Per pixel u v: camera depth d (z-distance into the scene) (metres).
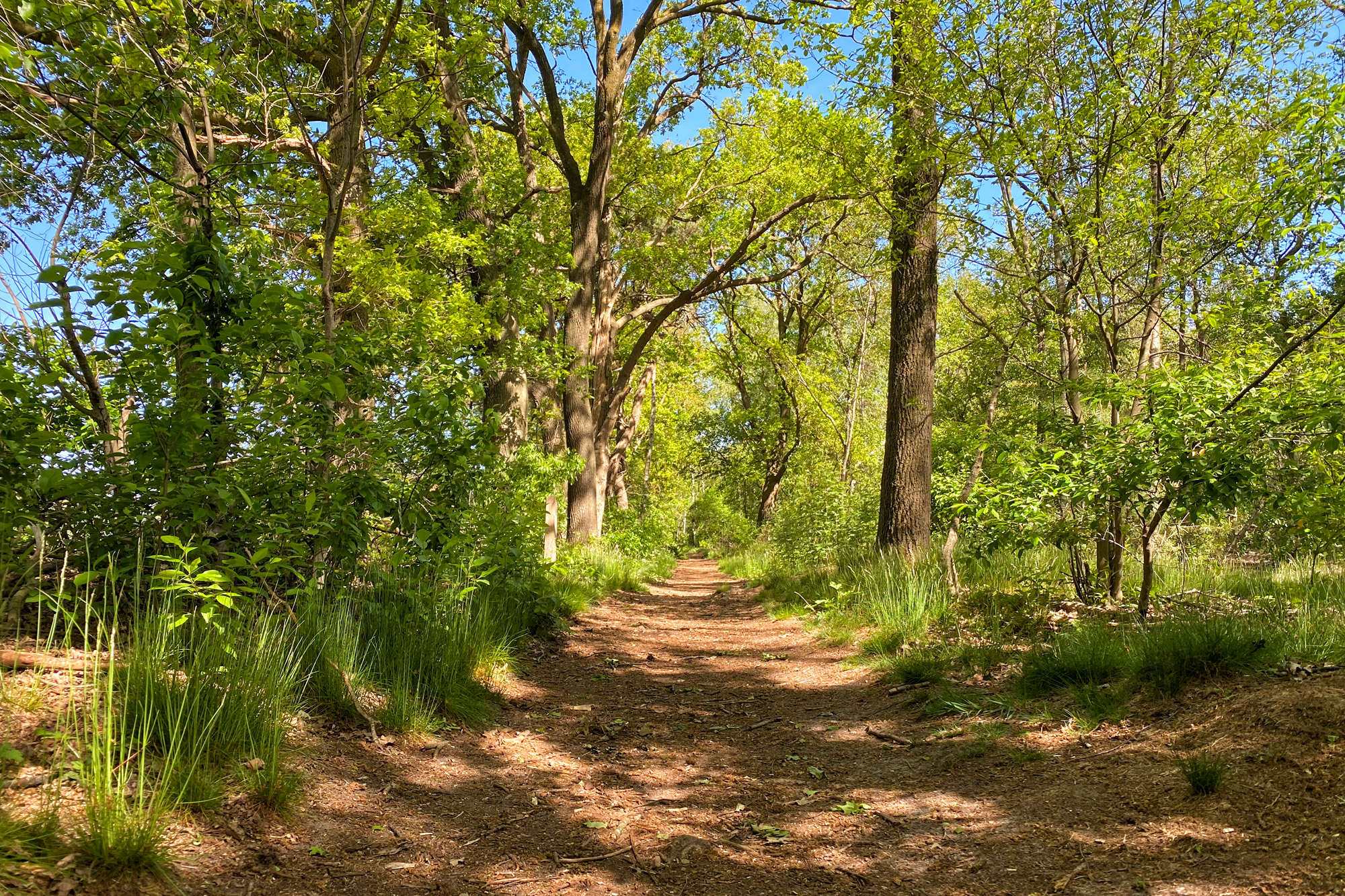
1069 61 7.50
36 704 3.05
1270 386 5.30
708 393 42.09
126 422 4.46
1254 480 5.17
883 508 10.95
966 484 8.03
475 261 11.43
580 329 16.50
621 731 5.06
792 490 16.88
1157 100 7.14
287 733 3.70
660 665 7.35
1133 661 4.56
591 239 16.56
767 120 16.92
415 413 5.73
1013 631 6.42
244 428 4.57
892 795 3.73
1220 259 7.08
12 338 4.29
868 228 18.27
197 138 6.38
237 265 4.82
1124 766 3.51
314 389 4.73
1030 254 8.19
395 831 3.28
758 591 14.11
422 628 5.36
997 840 3.09
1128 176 7.37
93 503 4.11
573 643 7.93
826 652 7.53
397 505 5.53
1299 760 3.07
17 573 3.74
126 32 5.19
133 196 6.09
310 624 4.46
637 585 14.71
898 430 10.87
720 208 20.22
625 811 3.70
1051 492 5.88
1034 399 11.80
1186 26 7.08
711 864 3.12
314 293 5.30
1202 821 2.90
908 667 5.84
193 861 2.64
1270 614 5.16
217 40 6.27
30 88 4.79
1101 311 7.29
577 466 12.27
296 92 6.88
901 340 10.92
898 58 8.47
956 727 4.55
